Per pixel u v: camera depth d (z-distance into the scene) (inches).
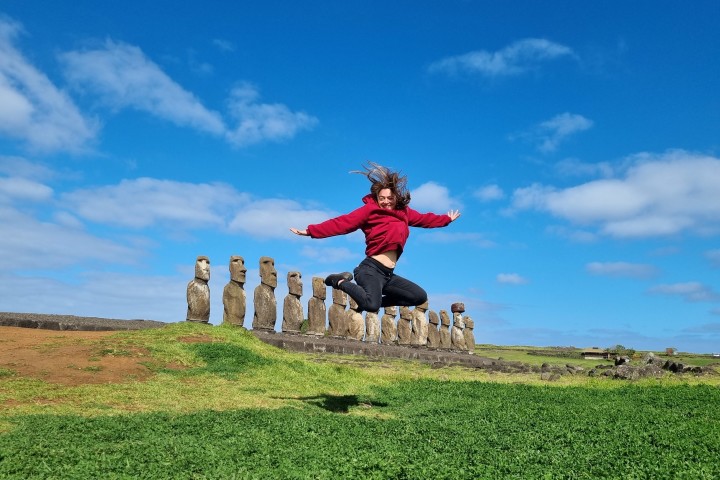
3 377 403.5
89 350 496.7
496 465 242.7
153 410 364.5
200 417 333.4
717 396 492.4
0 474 209.0
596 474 231.8
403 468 224.8
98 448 252.5
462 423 359.3
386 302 311.0
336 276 295.6
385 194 303.0
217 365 512.1
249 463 233.8
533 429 338.6
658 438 300.0
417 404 454.6
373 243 297.7
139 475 213.2
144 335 583.2
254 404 408.2
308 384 503.8
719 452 269.3
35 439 261.6
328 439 284.7
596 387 582.6
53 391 384.2
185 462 230.1
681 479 219.6
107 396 386.6
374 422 348.2
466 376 717.3
